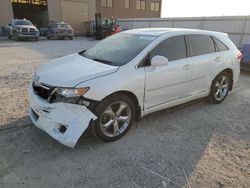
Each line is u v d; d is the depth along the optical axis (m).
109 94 3.23
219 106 5.18
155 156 3.19
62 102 3.01
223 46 5.12
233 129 4.08
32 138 3.50
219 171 2.93
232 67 5.25
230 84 5.45
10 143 3.36
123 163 3.02
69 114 3.02
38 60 10.40
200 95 4.81
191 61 4.33
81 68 3.49
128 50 3.88
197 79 4.55
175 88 4.18
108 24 27.25
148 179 2.74
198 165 3.03
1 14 27.45
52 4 31.11
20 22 22.00
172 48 4.11
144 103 3.76
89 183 2.64
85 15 34.59
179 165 3.02
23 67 8.63
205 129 4.04
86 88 3.04
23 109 4.51
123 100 3.46
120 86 3.32
